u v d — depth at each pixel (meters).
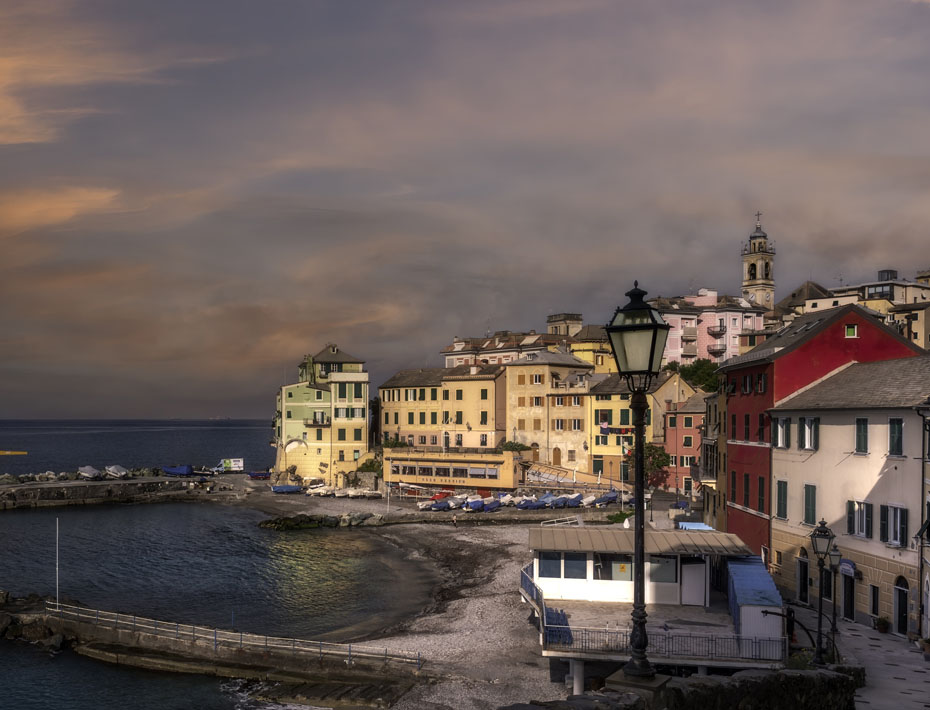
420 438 136.75
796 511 48.72
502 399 127.69
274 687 43.34
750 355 58.25
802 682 17.39
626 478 109.94
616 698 12.26
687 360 137.75
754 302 151.25
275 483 135.12
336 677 43.97
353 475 129.88
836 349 51.50
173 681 45.38
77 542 93.19
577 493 101.62
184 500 129.38
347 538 93.00
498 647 46.59
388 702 39.81
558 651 35.84
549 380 120.94
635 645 13.20
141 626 51.53
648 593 42.09
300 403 135.38
